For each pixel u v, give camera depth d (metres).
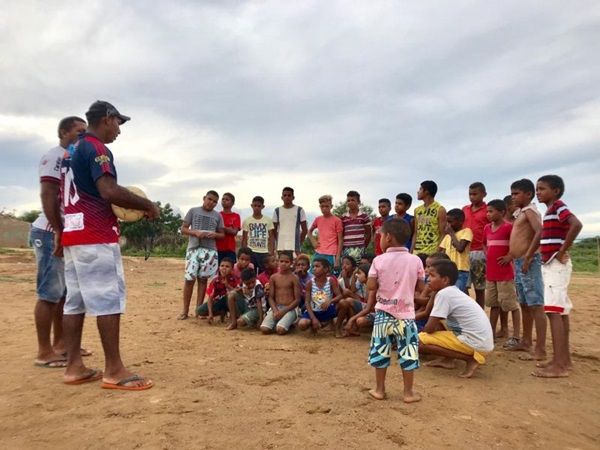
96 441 2.96
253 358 5.09
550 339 6.66
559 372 4.75
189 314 7.99
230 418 3.34
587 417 3.77
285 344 5.91
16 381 4.05
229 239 8.09
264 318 6.74
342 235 8.01
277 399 3.75
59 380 4.08
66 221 3.92
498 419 3.61
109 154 3.89
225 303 7.31
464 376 4.68
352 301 6.37
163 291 11.41
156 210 4.16
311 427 3.27
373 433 3.24
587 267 24.58
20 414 3.35
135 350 5.28
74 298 3.98
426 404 3.84
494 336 6.53
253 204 8.35
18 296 9.51
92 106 4.02
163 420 3.26
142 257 30.95
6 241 32.34
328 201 7.92
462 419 3.57
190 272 7.46
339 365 4.93
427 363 5.09
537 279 5.43
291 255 7.54
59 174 4.35
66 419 3.27
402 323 3.93
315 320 6.50
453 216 6.52
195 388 3.94
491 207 6.21
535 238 5.16
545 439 3.33
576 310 9.20
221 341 5.97
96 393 3.76
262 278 7.30
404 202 7.18
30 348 5.24
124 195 3.82
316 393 3.94
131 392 3.79
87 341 5.66
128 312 8.08
